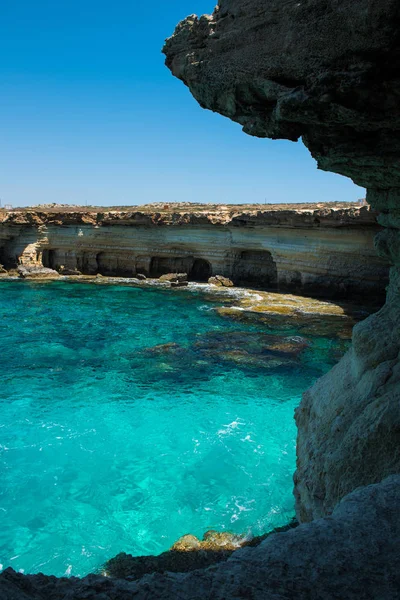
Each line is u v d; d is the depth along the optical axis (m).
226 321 31.38
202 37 7.17
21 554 10.27
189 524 11.25
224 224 44.34
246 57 6.55
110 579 4.16
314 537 4.64
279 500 12.11
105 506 12.00
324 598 3.84
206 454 14.54
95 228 51.31
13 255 54.34
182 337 27.45
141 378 21.02
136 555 10.24
